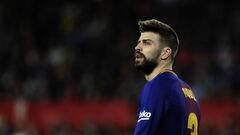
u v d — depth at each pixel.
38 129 54.88
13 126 53.66
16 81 61.56
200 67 63.81
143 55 17.02
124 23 74.19
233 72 62.25
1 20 74.12
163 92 16.27
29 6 75.94
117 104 55.47
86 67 64.50
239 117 54.34
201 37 72.12
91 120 54.19
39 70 63.25
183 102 16.55
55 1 77.19
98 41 70.50
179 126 16.25
